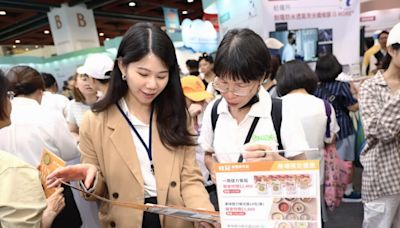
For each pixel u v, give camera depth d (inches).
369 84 55.2
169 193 38.5
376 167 54.6
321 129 64.4
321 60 99.5
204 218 28.6
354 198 109.5
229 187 24.7
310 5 134.6
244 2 141.3
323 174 65.6
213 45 310.8
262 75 34.7
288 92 68.1
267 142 37.5
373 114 53.0
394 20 233.1
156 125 40.2
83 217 65.7
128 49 35.1
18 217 28.3
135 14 486.6
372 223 57.6
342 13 136.6
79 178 36.4
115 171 38.4
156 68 35.1
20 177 29.2
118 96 40.2
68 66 386.3
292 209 23.4
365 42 196.9
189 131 42.0
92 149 39.8
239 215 24.7
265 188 23.8
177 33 348.2
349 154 103.6
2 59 391.2
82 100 87.3
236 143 40.1
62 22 388.2
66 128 62.2
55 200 37.4
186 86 74.2
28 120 55.2
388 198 54.6
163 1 435.2
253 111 39.2
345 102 99.5
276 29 134.7
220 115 42.7
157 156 39.2
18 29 500.1
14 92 61.1
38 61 421.1
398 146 52.4
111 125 39.1
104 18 474.0
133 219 37.9
